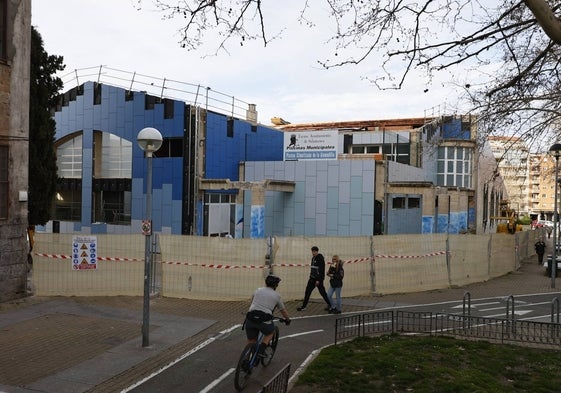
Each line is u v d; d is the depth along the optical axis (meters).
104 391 7.94
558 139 11.13
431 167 38.62
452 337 11.07
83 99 30.14
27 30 15.02
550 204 101.06
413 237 18.34
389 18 7.25
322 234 26.73
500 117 9.49
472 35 7.12
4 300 14.15
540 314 14.80
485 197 51.66
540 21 4.92
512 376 8.40
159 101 27.59
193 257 15.44
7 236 14.30
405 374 8.24
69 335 10.99
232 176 29.34
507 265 25.09
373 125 43.00
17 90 14.68
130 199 28.91
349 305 15.32
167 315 13.14
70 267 15.00
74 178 30.97
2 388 7.89
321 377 8.17
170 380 8.45
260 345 8.45
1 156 14.31
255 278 15.38
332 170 26.61
